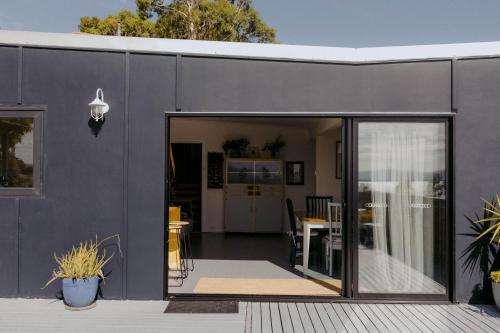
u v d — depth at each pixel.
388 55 4.27
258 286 4.77
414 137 4.29
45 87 4.25
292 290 4.60
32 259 4.23
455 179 4.20
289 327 3.54
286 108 4.32
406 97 4.27
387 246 4.28
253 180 9.18
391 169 4.29
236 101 4.32
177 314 3.84
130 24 13.12
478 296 4.19
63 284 3.92
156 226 4.26
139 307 4.03
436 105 4.24
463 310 3.98
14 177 4.27
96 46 4.25
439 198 4.28
